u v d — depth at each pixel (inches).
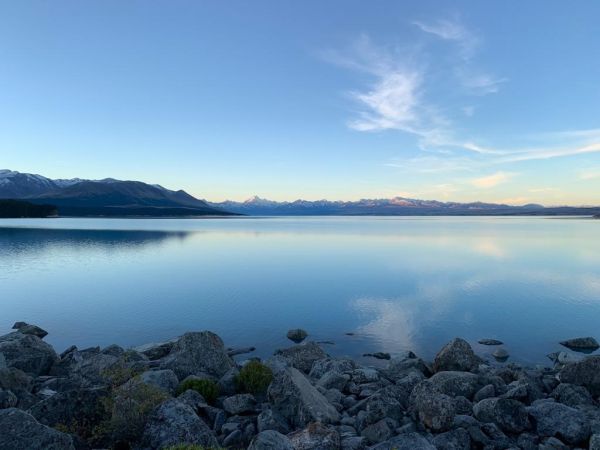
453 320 1382.9
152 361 869.8
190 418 481.1
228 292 1830.7
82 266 2647.6
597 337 1205.7
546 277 2252.7
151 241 4616.1
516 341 1168.8
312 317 1413.6
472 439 514.3
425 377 816.9
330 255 3307.1
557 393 675.4
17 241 4407.0
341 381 735.1
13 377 655.1
